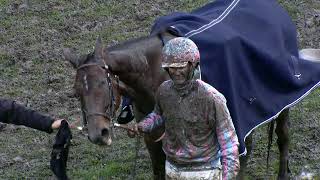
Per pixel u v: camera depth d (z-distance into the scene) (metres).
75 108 13.85
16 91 14.52
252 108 9.59
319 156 11.88
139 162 11.91
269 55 9.83
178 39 7.32
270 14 10.46
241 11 10.19
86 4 18.17
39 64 15.62
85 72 8.11
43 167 11.96
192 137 7.63
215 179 7.76
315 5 17.83
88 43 16.33
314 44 15.94
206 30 9.48
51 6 18.09
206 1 17.95
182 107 7.53
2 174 11.77
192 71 7.40
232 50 9.38
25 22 17.41
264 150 12.17
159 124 8.05
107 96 8.09
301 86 10.31
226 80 9.20
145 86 8.98
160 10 17.62
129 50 8.87
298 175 11.32
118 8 17.84
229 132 7.49
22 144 12.74
